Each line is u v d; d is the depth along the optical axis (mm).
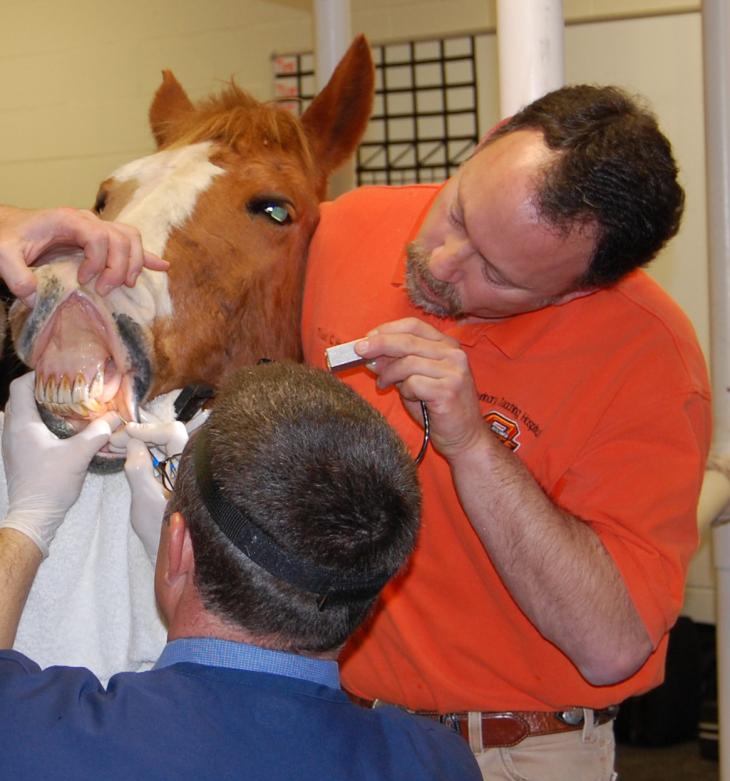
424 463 1479
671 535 1406
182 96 1902
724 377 2123
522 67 1827
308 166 1696
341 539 931
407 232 1614
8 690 933
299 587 932
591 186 1244
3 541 1186
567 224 1257
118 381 1306
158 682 936
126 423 1274
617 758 3438
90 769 877
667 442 1395
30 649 1371
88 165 5215
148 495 1235
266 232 1570
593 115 1292
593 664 1362
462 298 1391
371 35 4562
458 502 1456
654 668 1538
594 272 1324
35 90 5246
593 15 4191
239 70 4871
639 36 4164
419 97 4535
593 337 1434
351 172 2561
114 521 1370
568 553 1328
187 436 1268
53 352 1257
